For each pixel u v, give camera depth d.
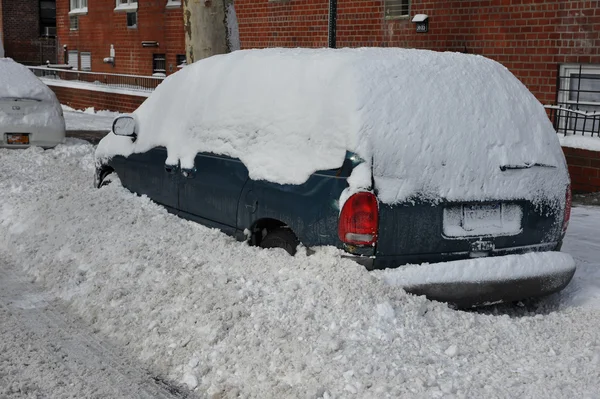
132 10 26.03
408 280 5.03
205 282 5.54
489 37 13.84
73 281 6.28
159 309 5.45
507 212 5.41
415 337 4.77
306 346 4.62
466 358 4.61
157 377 4.77
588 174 11.34
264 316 4.97
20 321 5.67
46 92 13.44
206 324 5.06
